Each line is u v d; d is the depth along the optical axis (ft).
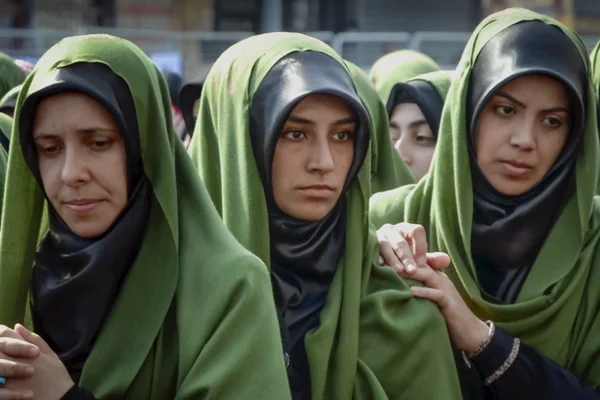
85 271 12.15
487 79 14.92
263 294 12.27
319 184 13.43
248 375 11.93
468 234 15.23
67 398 11.58
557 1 62.28
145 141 12.30
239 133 13.66
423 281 14.29
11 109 21.79
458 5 61.00
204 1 59.47
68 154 12.01
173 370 12.15
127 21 57.88
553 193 15.14
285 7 61.82
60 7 55.88
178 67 46.75
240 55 14.01
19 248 12.59
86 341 12.21
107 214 12.19
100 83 11.96
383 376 13.75
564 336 15.17
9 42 47.06
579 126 14.96
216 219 12.50
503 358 14.28
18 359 11.53
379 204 16.37
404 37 48.11
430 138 22.53
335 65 13.66
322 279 14.02
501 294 15.39
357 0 60.75
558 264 15.19
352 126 13.53
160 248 12.34
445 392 13.79
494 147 14.98
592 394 14.58
